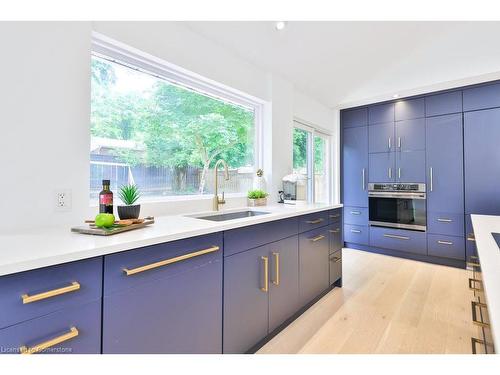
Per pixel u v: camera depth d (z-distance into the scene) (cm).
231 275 142
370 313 212
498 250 106
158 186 195
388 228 373
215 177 214
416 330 186
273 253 173
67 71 136
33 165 124
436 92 337
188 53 200
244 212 231
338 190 418
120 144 173
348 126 413
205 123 232
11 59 118
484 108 306
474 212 311
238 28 203
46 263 77
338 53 244
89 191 145
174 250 114
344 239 418
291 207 239
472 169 312
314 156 382
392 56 252
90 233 109
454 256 323
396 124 368
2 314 72
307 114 358
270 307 171
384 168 378
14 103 119
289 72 283
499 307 55
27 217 122
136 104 182
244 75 250
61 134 133
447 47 236
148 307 105
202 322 126
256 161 283
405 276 296
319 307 223
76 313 85
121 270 96
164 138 199
